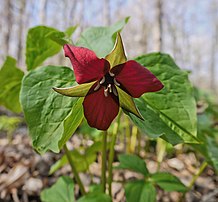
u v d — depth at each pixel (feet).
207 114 1.24
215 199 0.88
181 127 0.46
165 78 0.49
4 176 0.95
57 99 0.42
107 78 0.37
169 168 1.08
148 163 1.09
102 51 0.50
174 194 0.87
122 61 0.36
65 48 0.35
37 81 0.43
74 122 0.41
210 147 0.65
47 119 0.41
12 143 1.45
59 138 0.38
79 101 0.40
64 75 0.45
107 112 0.39
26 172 0.97
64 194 0.65
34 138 0.40
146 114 0.45
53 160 1.08
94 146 0.70
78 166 0.77
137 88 0.37
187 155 1.23
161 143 0.97
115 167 0.61
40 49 0.58
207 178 1.03
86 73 0.36
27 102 0.42
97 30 0.54
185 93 0.48
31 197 0.87
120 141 1.26
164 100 0.48
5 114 2.24
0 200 0.84
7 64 0.57
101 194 0.56
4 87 0.60
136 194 0.55
